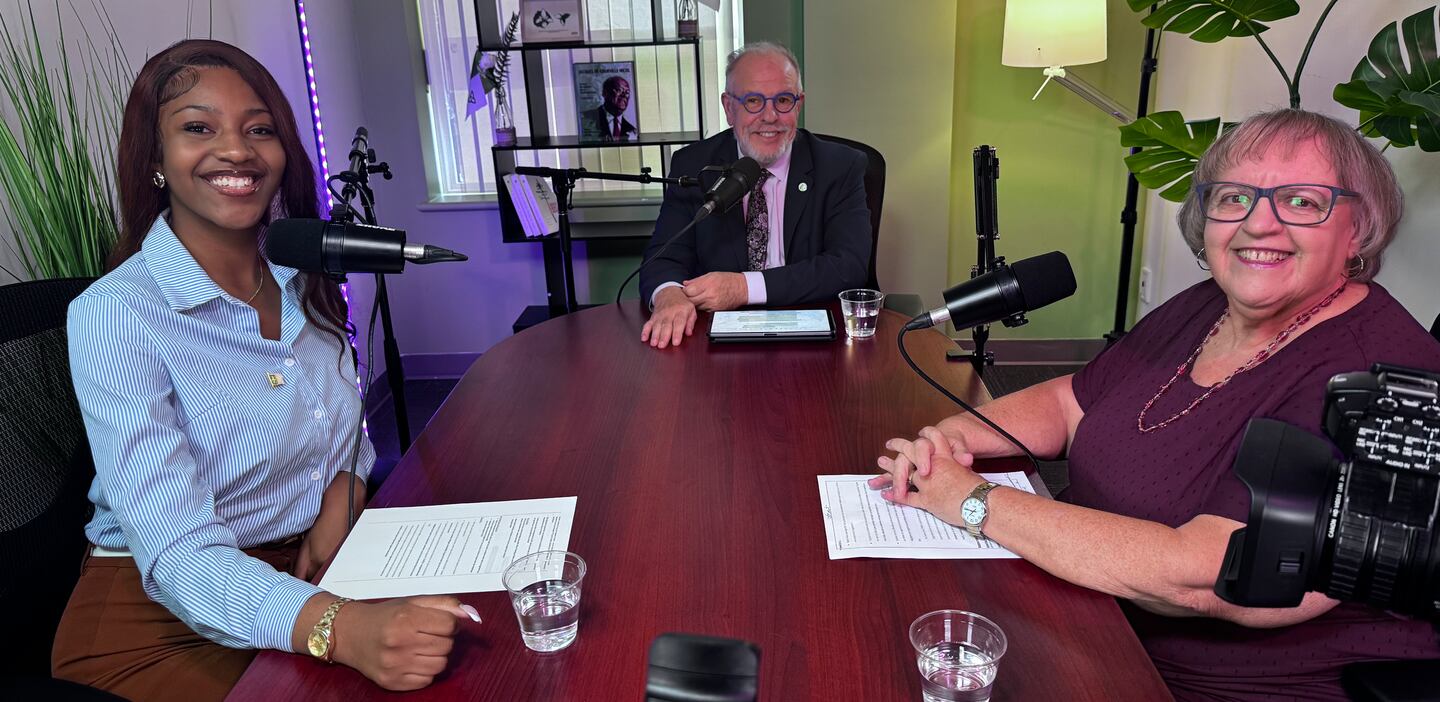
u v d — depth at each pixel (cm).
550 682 87
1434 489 64
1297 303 117
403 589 103
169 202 140
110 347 120
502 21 354
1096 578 100
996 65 360
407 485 128
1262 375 115
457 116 372
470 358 393
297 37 310
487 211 373
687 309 201
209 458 130
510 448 139
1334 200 110
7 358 127
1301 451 69
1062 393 152
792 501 121
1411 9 212
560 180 248
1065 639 92
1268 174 114
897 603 98
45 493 129
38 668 128
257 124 136
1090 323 392
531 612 91
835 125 353
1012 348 396
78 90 207
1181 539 101
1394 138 193
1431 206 211
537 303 386
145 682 122
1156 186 266
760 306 216
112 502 118
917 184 359
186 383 127
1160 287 362
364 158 210
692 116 369
